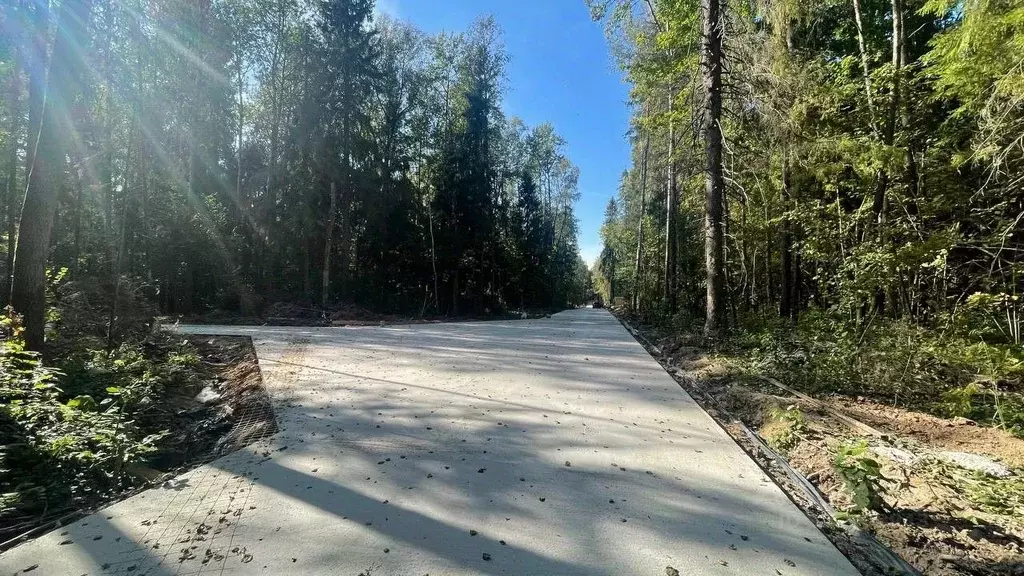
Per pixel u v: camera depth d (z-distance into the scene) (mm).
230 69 20188
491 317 27859
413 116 27672
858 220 8609
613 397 5797
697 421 4789
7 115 14188
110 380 5777
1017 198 7258
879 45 11141
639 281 27531
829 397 5730
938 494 2996
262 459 3582
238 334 13062
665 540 2465
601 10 11711
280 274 22609
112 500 2947
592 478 3281
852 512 2818
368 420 4668
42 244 5871
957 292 7867
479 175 29000
